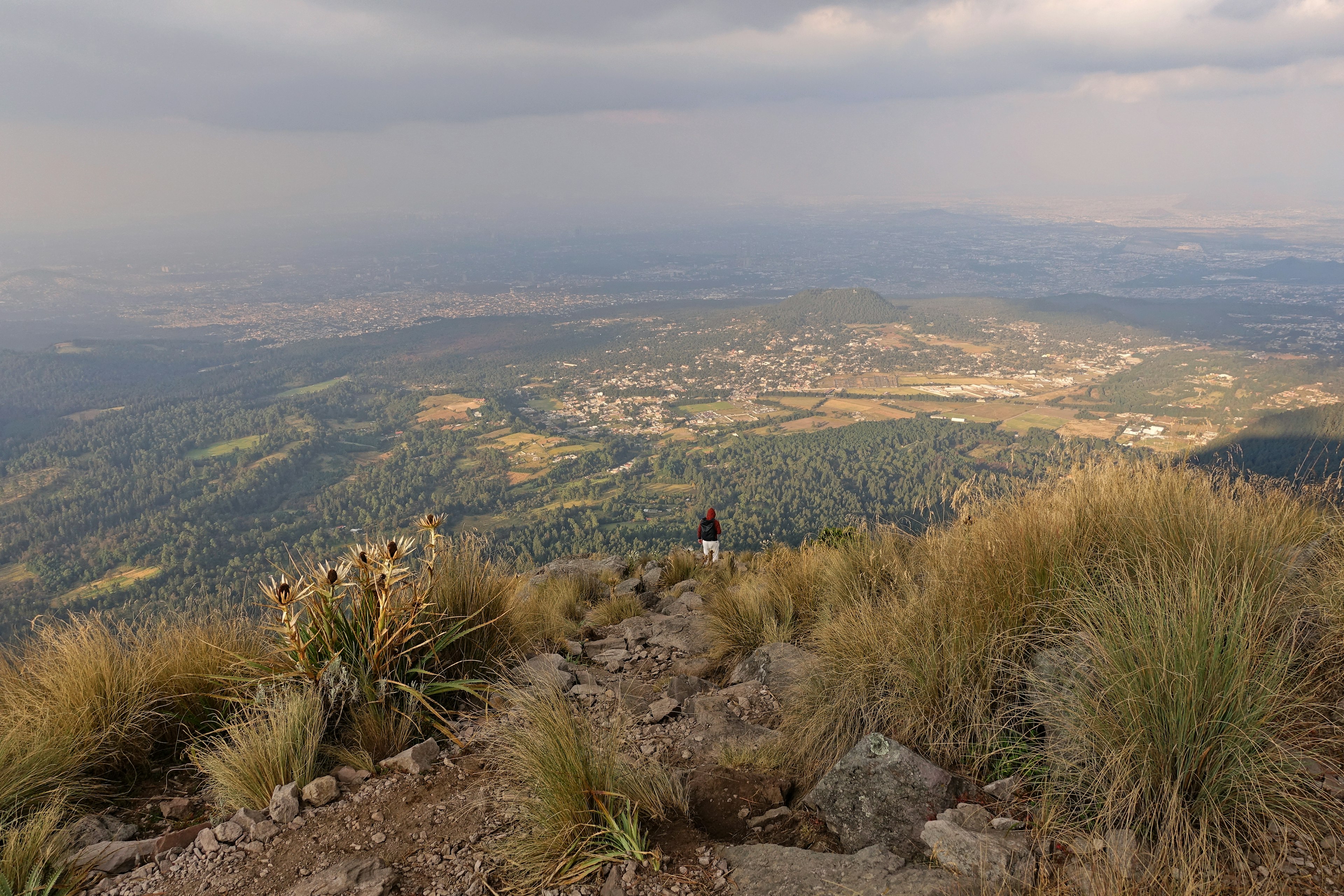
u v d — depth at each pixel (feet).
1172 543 10.61
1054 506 12.48
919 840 7.25
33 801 8.81
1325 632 8.90
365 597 11.64
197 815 9.35
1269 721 7.11
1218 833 6.35
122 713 10.68
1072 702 7.92
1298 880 5.81
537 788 8.00
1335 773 6.87
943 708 9.28
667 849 7.54
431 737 10.59
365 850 7.87
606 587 30.86
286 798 8.76
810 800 8.43
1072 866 6.22
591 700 12.66
